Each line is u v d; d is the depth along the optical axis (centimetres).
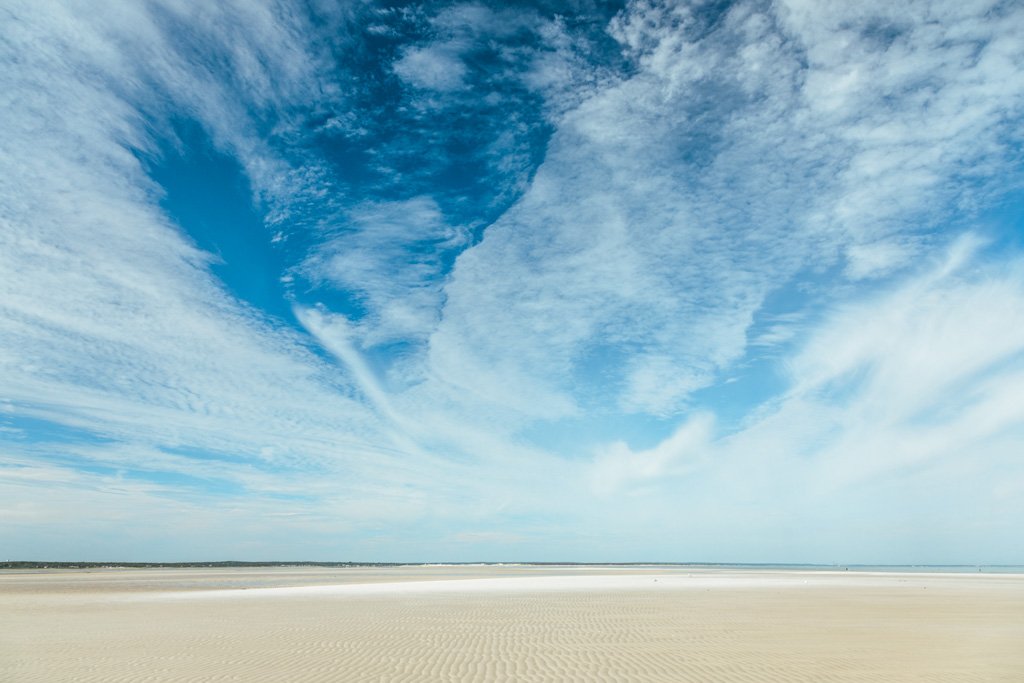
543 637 1748
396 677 1202
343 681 1170
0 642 1725
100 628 2044
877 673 1240
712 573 8962
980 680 1173
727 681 1162
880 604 2978
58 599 3450
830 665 1324
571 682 1154
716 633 1855
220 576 7631
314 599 3247
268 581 5859
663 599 3231
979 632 1905
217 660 1399
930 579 6475
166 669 1302
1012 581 6019
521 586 4522
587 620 2209
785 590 4116
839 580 5984
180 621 2228
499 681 1165
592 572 9488
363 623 2109
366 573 9088
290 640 1697
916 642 1677
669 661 1368
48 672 1292
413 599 3219
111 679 1215
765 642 1664
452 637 1745
